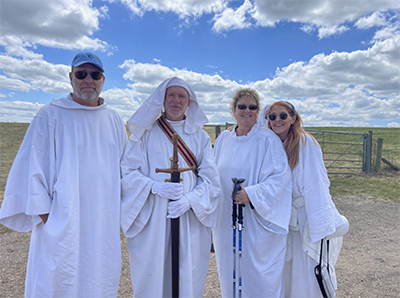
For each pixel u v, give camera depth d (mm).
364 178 10422
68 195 2402
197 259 2773
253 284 2736
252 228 2770
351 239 5352
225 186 2949
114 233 2648
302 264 2789
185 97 2768
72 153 2498
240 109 2912
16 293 3539
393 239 5320
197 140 2877
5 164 13055
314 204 2631
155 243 2646
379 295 3523
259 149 2852
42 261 2381
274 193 2650
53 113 2539
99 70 2580
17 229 2486
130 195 2672
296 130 2818
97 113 2670
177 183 2555
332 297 2625
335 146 18328
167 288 2768
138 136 2732
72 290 2406
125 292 3619
